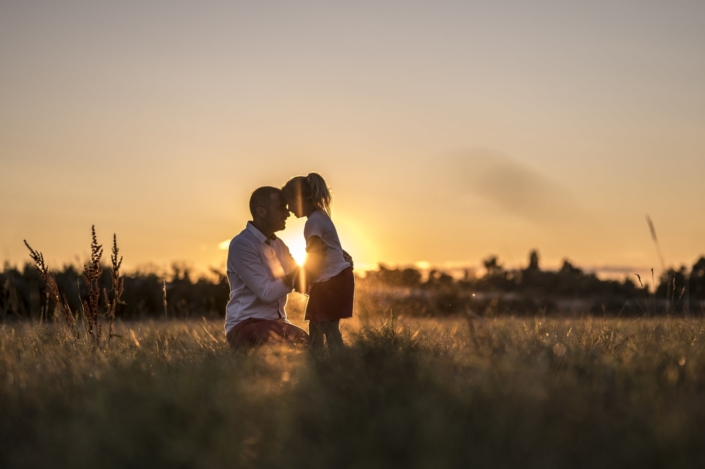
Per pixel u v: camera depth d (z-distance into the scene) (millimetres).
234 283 6414
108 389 3721
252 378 3893
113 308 6395
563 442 2953
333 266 6133
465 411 3176
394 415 3084
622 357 4422
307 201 6301
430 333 6027
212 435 3029
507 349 4289
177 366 4570
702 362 4203
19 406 3762
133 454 2947
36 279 11195
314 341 5707
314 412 3246
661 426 2955
